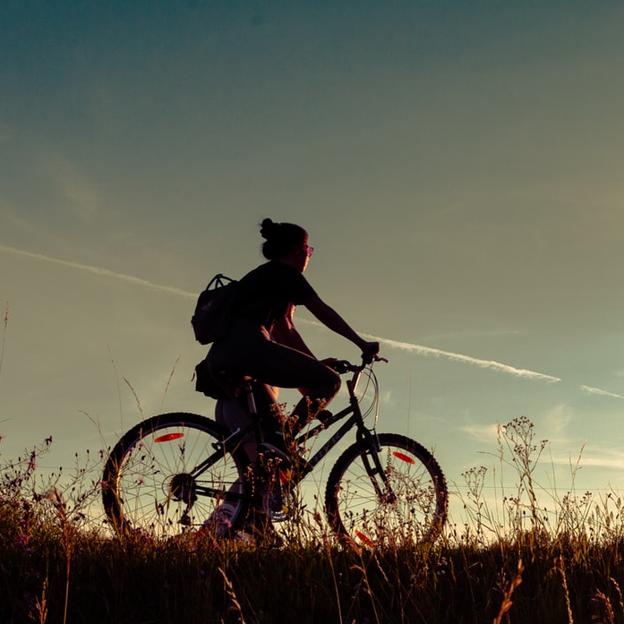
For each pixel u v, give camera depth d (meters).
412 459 5.52
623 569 4.23
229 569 3.94
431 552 4.45
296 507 4.38
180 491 4.80
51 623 3.35
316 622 3.58
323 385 5.23
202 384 5.38
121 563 3.94
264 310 5.27
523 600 3.76
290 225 5.62
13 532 4.11
